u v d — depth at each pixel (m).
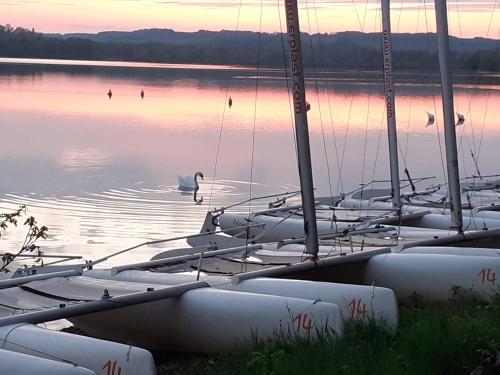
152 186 22.64
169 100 56.16
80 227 17.17
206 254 10.77
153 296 8.21
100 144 31.72
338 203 17.38
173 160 27.95
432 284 9.95
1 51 155.25
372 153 30.05
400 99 54.22
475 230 12.57
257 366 6.74
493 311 7.83
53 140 32.59
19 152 28.59
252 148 31.36
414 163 27.84
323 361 6.49
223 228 15.75
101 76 95.75
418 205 16.83
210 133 36.38
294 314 7.80
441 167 27.14
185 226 17.55
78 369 6.15
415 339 6.64
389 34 15.65
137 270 10.05
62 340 6.99
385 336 7.54
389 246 11.30
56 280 9.05
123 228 17.20
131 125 39.56
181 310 8.42
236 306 8.13
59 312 7.63
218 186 23.06
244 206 20.22
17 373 6.11
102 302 7.88
